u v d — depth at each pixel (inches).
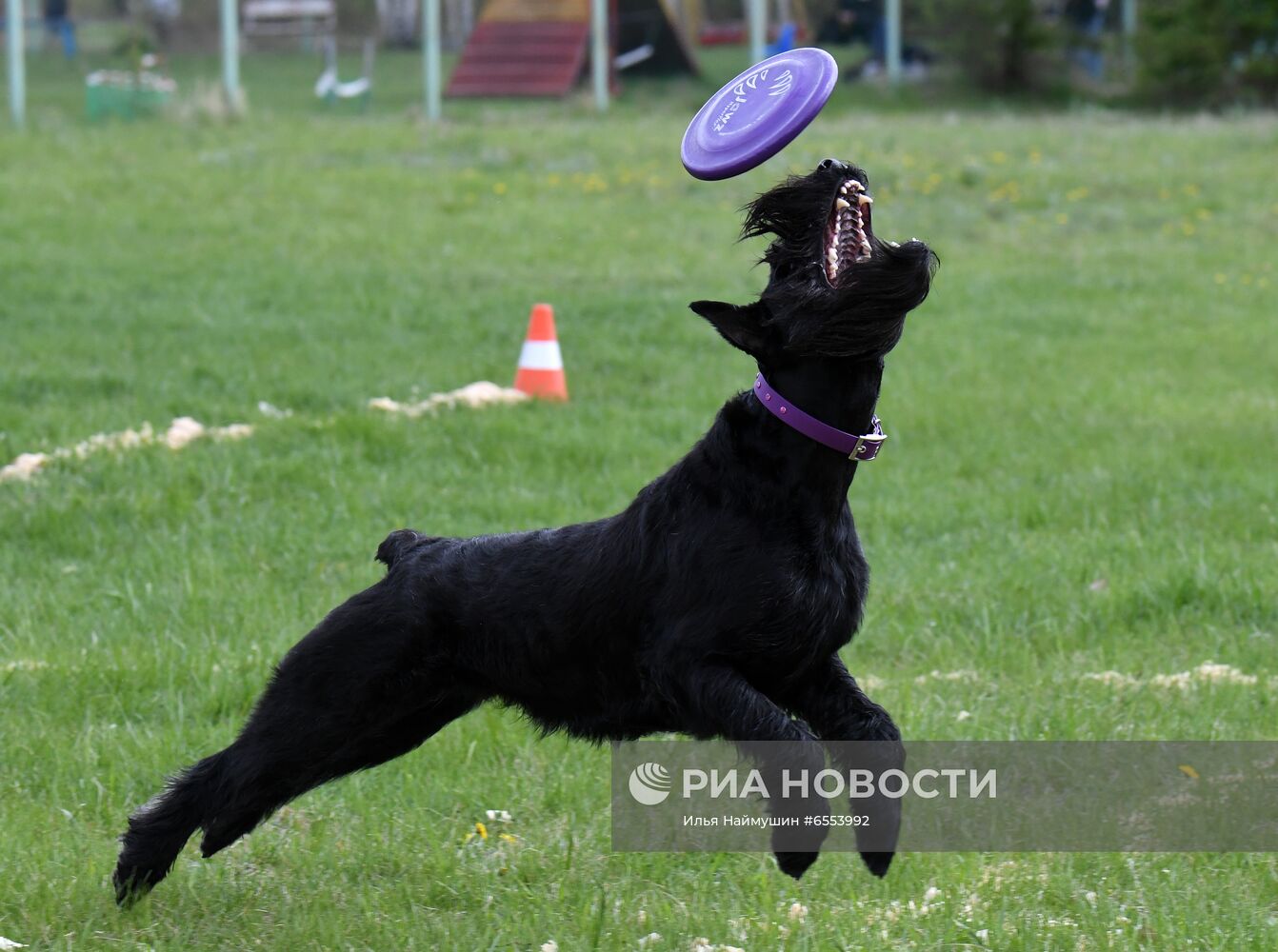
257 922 264.4
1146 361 779.4
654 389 705.0
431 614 262.7
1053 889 270.5
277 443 588.4
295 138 1475.1
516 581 258.8
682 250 1035.3
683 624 241.6
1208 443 617.6
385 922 259.9
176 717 352.5
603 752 332.5
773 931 253.0
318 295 879.1
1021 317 874.8
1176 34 1806.1
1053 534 502.9
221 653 383.6
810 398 240.2
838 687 251.9
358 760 272.1
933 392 703.7
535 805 311.3
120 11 2605.8
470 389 679.1
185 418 621.6
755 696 233.3
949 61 1984.5
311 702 261.9
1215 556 467.5
